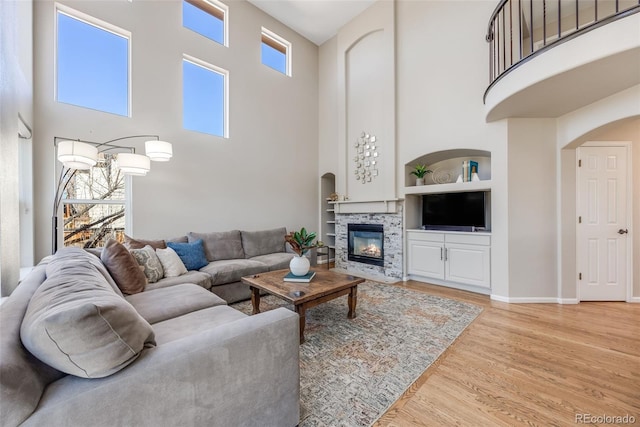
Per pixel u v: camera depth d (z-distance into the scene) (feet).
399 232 15.47
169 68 13.06
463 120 12.87
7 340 2.77
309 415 5.05
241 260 13.05
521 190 11.27
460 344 7.72
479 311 10.23
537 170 11.19
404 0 15.33
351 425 4.82
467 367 6.60
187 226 13.67
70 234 10.71
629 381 6.05
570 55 7.35
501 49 11.87
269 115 17.43
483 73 12.28
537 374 6.31
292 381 4.63
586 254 11.29
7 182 6.22
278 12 17.22
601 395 5.61
